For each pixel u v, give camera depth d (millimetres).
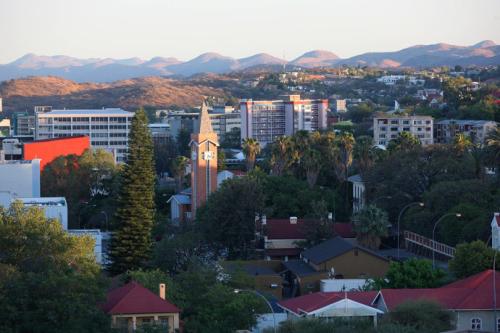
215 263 151750
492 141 198375
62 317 98250
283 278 161750
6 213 121500
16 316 98500
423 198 189125
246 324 109625
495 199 175250
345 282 141625
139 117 179375
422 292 114375
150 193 175500
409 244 184000
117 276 152500
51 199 186875
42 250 116500
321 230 184375
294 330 102938
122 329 99875
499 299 111375
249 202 185375
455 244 169375
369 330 101250
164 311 103625
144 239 173625
